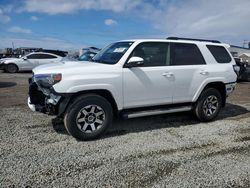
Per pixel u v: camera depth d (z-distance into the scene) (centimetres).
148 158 393
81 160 380
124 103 483
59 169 351
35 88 473
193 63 566
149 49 513
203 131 529
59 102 435
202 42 597
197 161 388
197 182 328
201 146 448
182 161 387
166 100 531
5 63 1786
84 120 450
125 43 524
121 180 328
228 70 609
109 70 462
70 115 439
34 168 352
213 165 376
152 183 324
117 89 468
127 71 476
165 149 429
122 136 485
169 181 329
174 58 540
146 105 508
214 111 599
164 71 517
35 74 469
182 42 559
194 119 611
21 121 555
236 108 755
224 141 475
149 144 449
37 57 1850
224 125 576
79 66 458
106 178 332
